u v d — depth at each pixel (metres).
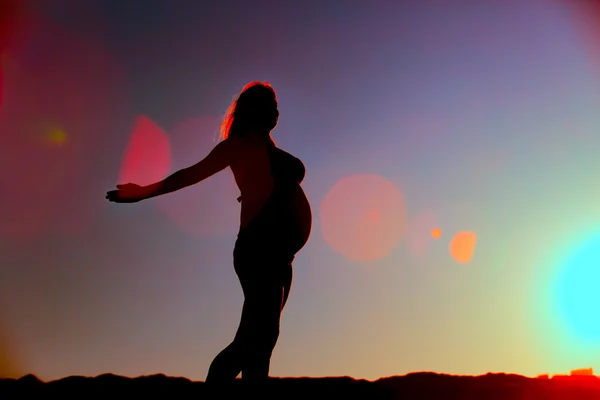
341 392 3.53
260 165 2.80
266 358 2.75
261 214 2.76
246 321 2.72
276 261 2.75
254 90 2.98
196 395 3.14
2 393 3.28
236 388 2.74
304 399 3.40
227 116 3.03
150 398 3.19
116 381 3.52
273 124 2.99
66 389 3.36
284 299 2.85
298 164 2.95
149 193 2.70
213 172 2.76
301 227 2.86
